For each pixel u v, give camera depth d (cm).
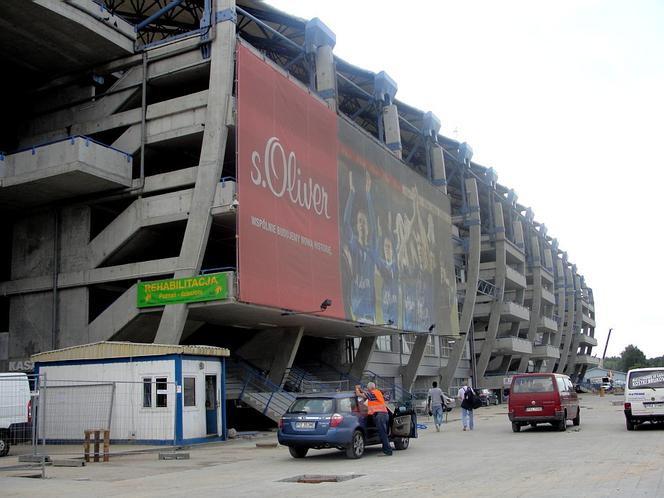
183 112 2948
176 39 3016
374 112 5019
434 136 5428
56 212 3139
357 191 3784
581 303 10744
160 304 2731
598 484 1058
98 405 2158
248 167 2783
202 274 2730
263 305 2755
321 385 3800
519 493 989
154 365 2122
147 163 3231
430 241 4862
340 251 3484
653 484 1045
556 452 1606
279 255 2920
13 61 3125
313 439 1591
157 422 2081
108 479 1317
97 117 3164
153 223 2881
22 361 3078
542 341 8681
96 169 2809
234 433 2395
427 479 1188
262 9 3744
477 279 5903
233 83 2889
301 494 1046
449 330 5009
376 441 1722
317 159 3378
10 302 3184
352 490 1075
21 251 3200
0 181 2888
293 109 3212
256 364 3588
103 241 2997
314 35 3756
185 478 1319
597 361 11656
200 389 2192
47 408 2214
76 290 3025
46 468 1526
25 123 3350
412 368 4856
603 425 2547
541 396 2327
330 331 3925
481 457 1554
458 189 6838
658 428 2248
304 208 3189
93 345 2202
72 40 2956
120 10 3856
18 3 2639
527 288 8031
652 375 2191
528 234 7994
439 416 2616
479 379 6456
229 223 3011
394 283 4131
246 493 1074
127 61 3119
